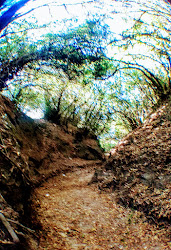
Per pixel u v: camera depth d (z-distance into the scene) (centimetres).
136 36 1283
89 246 294
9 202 272
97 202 457
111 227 353
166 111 634
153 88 1193
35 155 597
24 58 1189
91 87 1447
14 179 327
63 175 664
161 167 425
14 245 202
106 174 581
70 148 968
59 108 1246
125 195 441
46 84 1270
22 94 1120
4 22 533
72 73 1395
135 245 292
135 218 362
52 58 1326
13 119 569
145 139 571
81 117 1391
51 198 435
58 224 333
